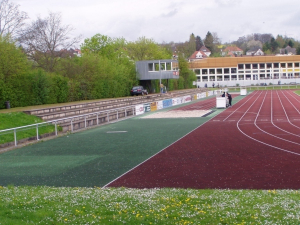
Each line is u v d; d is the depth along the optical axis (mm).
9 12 45375
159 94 67938
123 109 42125
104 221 7848
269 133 25172
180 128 29875
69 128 30422
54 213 8438
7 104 35406
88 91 52000
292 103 54406
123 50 77938
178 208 8648
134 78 71125
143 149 20344
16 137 23531
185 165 15727
